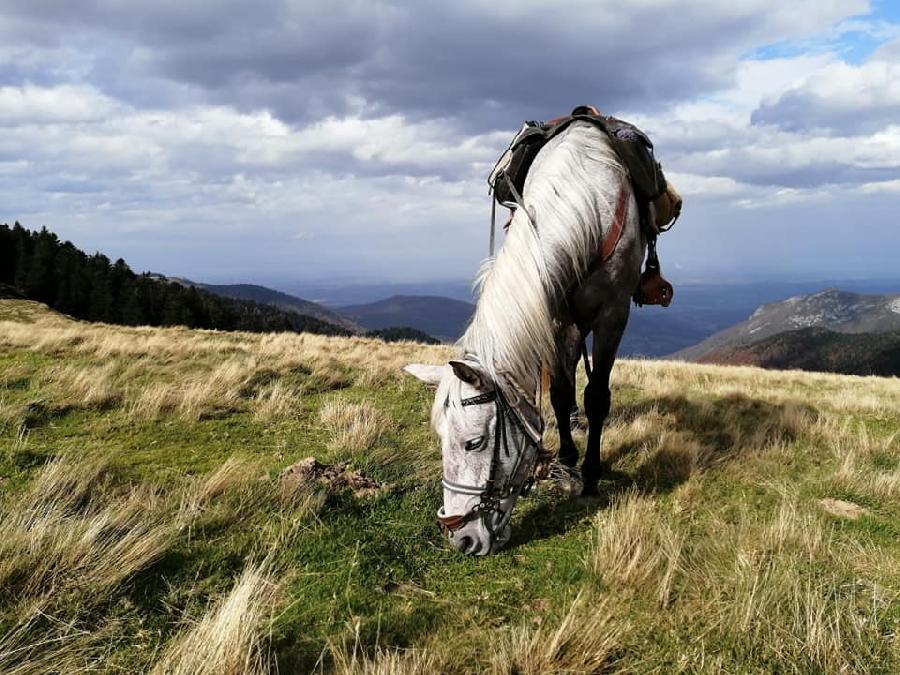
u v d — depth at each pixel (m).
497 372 3.35
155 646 2.59
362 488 4.52
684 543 3.69
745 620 2.72
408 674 2.36
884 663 2.54
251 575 2.96
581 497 4.55
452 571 3.46
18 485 4.16
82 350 9.77
